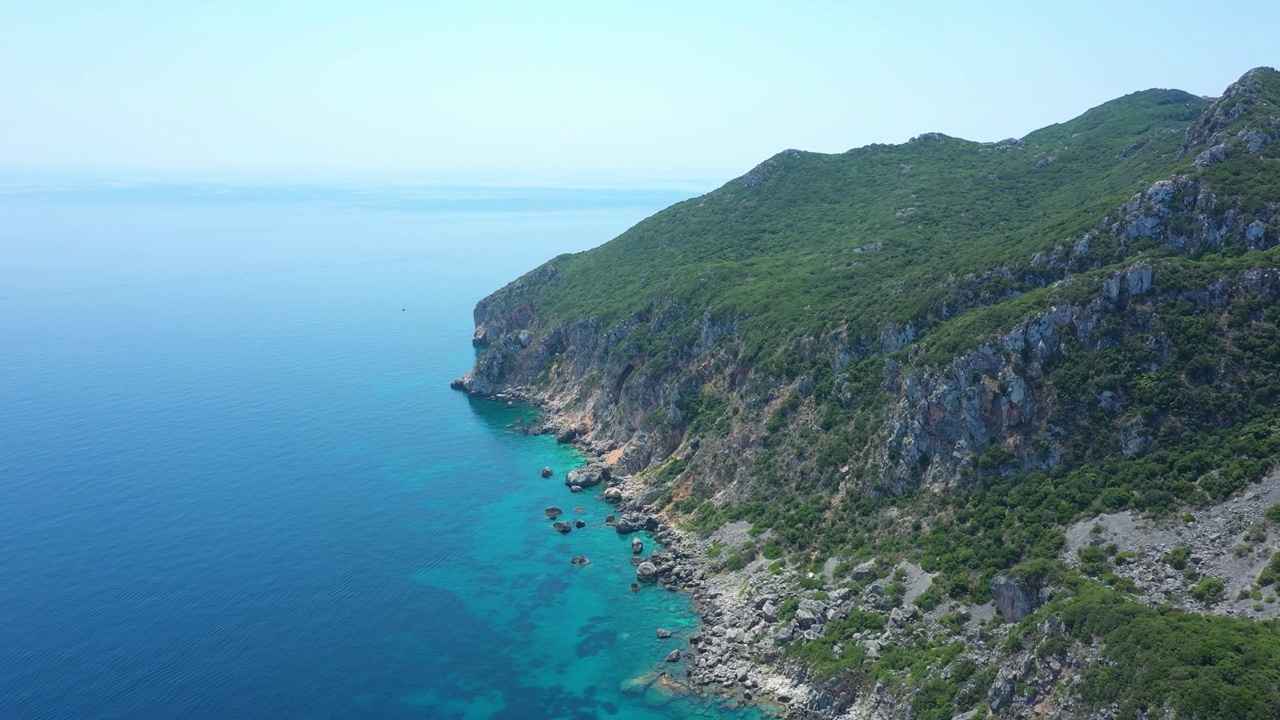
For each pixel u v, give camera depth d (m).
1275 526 80.25
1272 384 93.50
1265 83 137.00
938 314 126.00
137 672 97.62
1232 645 67.25
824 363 136.50
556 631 107.50
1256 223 108.38
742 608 108.56
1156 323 102.00
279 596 115.00
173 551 127.44
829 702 89.50
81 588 116.19
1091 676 71.69
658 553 125.38
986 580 93.25
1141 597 79.69
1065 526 93.19
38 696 93.12
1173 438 94.81
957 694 81.06
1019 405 104.81
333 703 93.06
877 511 112.25
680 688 95.88
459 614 111.38
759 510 125.50
